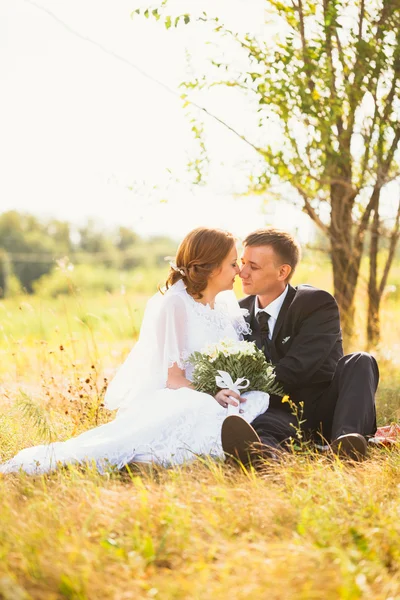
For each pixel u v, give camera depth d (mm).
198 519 2764
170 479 3307
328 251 7367
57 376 6320
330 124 5988
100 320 7379
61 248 40375
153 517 2764
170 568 2492
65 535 2627
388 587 2254
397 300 9734
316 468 3346
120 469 3633
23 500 3121
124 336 8188
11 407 4945
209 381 3789
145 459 3641
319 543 2545
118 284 28078
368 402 3785
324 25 5836
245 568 2332
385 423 4910
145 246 42562
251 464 3361
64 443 3752
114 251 40844
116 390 4098
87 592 2242
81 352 7461
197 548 2500
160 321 3953
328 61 5922
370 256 7574
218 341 4023
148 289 26078
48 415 4547
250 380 3826
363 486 3131
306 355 4023
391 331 8188
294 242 4223
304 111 5922
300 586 2240
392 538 2588
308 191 6664
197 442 3639
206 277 4020
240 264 4336
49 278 29672
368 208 7125
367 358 3947
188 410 3674
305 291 4180
